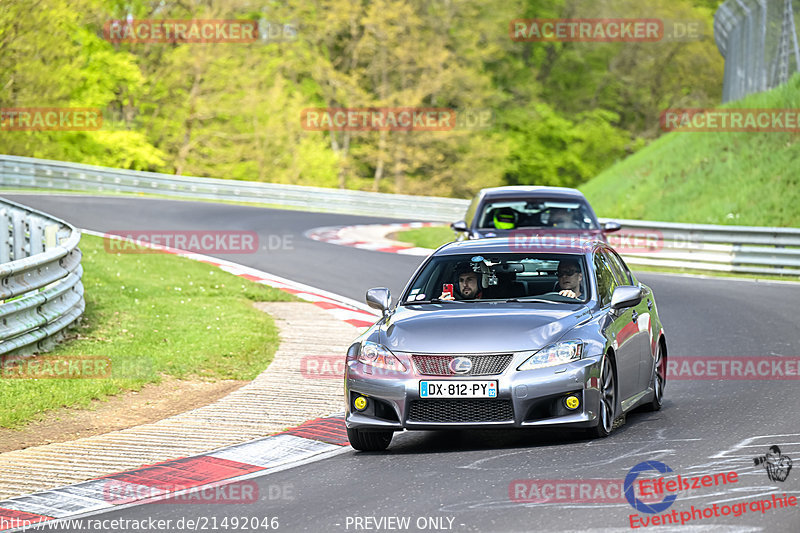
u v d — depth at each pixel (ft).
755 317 176.45
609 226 179.42
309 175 638.94
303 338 161.07
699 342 154.71
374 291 103.45
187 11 636.48
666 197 359.66
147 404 118.11
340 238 311.47
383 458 90.99
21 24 502.79
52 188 431.02
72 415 111.45
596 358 90.53
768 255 250.37
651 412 109.19
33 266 133.39
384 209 448.65
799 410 103.91
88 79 562.25
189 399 121.70
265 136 633.20
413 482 79.77
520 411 88.02
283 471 88.58
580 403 89.30
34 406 110.93
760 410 104.99
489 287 103.24
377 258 262.67
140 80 584.40
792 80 369.91
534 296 101.04
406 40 644.27
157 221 330.75
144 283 202.08
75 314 150.71
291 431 104.53
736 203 330.13
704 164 364.38
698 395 118.21
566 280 101.50
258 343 151.74
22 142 540.52
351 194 447.42
